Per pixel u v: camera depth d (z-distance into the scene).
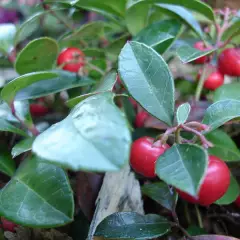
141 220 0.05
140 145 0.05
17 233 0.06
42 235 0.06
